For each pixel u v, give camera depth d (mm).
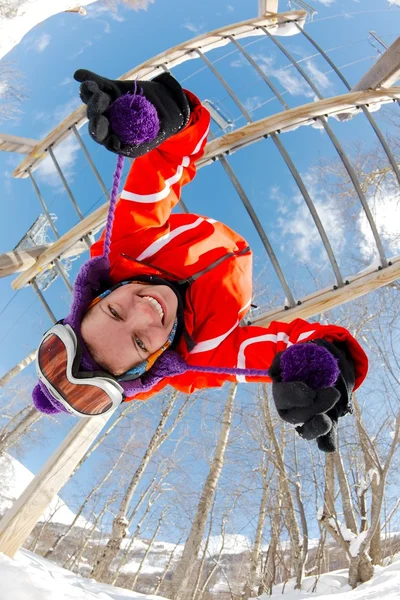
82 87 1463
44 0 5434
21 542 3234
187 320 1984
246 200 3230
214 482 7984
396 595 4438
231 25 4918
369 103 3625
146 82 1664
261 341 1982
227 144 3318
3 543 3178
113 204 1533
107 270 1814
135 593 5051
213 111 4223
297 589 7148
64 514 16984
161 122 1627
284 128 3467
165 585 14914
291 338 1901
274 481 10750
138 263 1931
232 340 2051
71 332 1697
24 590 2041
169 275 1988
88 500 12938
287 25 5184
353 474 9695
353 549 6668
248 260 2324
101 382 1702
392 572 5895
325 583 6992
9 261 3781
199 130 1901
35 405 1945
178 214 2252
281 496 9219
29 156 4551
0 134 4363
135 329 1729
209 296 2049
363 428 8016
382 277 3053
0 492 15625
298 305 3104
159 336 1785
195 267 2061
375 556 7363
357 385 1720
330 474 8305
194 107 1881
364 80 3660
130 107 1457
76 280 1781
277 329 2004
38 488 3326
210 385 2107
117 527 8477
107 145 1465
